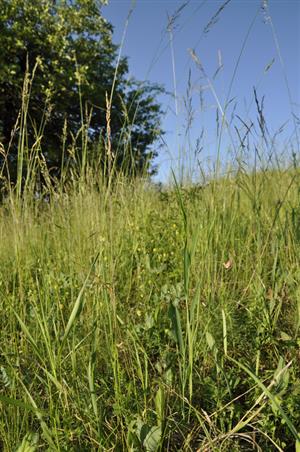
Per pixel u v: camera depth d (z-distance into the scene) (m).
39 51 9.80
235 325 2.00
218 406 1.54
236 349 1.93
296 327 2.01
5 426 1.59
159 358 1.87
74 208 3.20
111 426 1.55
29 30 9.49
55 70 9.27
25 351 1.86
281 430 1.51
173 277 2.59
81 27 10.27
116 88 10.51
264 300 2.07
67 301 2.36
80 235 2.62
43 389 1.80
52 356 1.52
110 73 10.91
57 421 1.43
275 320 1.98
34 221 3.14
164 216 3.64
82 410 1.49
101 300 1.94
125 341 1.80
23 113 1.99
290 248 2.44
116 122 9.20
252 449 1.49
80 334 1.94
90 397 1.56
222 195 2.77
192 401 1.67
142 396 1.64
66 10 10.10
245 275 2.48
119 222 2.79
